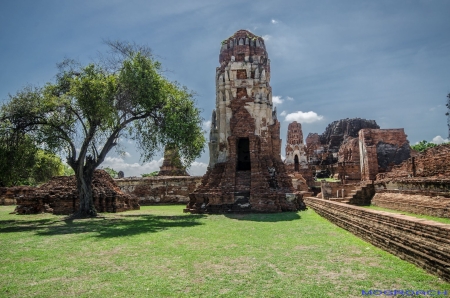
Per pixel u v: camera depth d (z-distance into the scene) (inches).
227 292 223.8
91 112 659.4
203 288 231.8
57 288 234.5
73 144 741.9
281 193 743.7
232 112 835.4
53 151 744.3
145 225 540.7
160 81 725.9
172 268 280.8
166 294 221.3
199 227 507.2
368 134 1151.6
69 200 874.1
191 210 762.8
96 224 573.6
